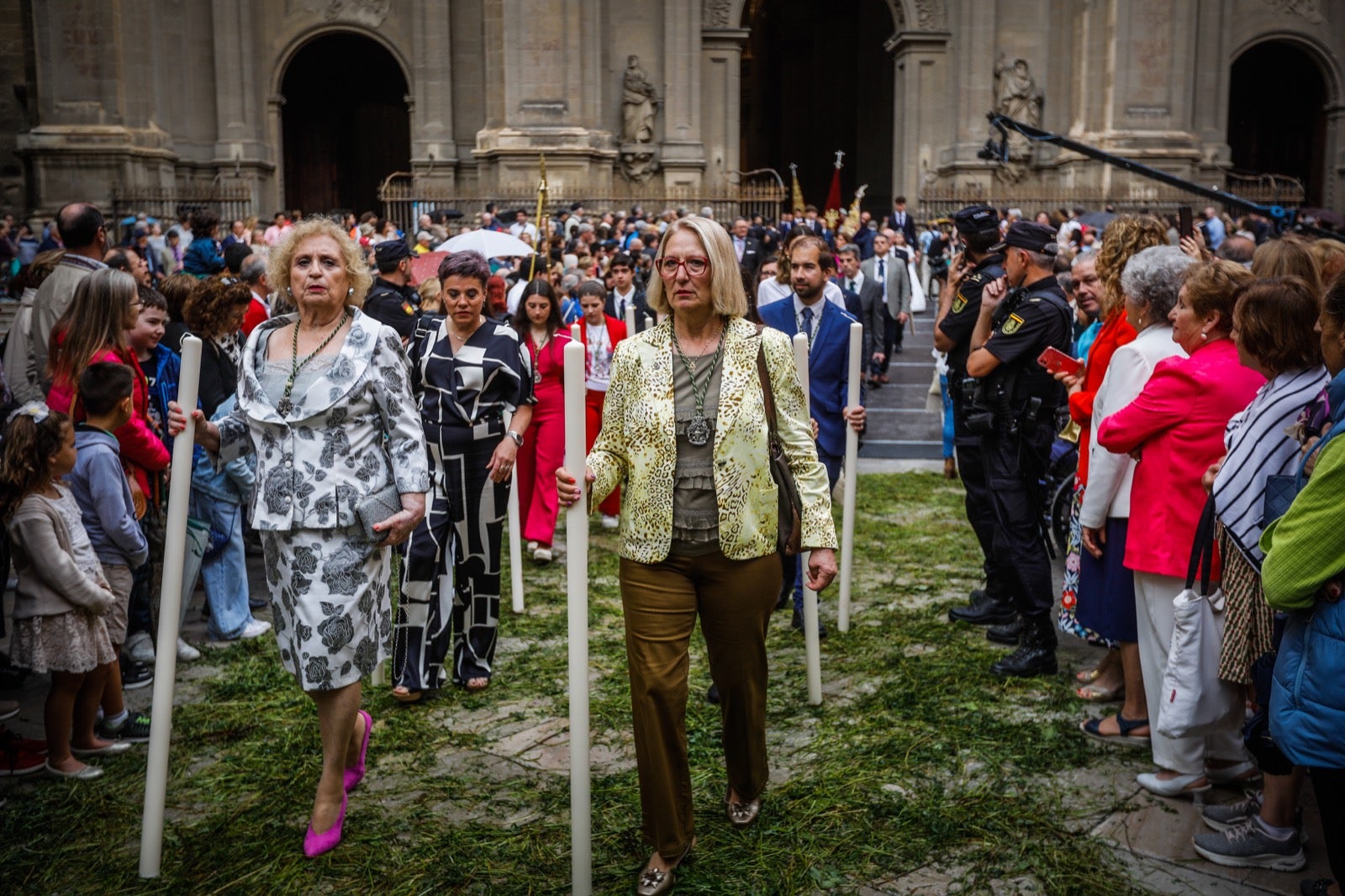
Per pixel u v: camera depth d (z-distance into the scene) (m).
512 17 26.83
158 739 3.89
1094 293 6.07
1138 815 4.23
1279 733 3.26
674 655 3.71
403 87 34.91
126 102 26.17
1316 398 3.74
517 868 3.90
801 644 6.15
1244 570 3.88
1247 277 4.37
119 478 4.88
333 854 3.99
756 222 23.95
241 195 27.02
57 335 5.28
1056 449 8.01
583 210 24.95
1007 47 29.03
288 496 3.85
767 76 43.00
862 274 13.96
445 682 5.68
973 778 4.51
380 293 7.36
